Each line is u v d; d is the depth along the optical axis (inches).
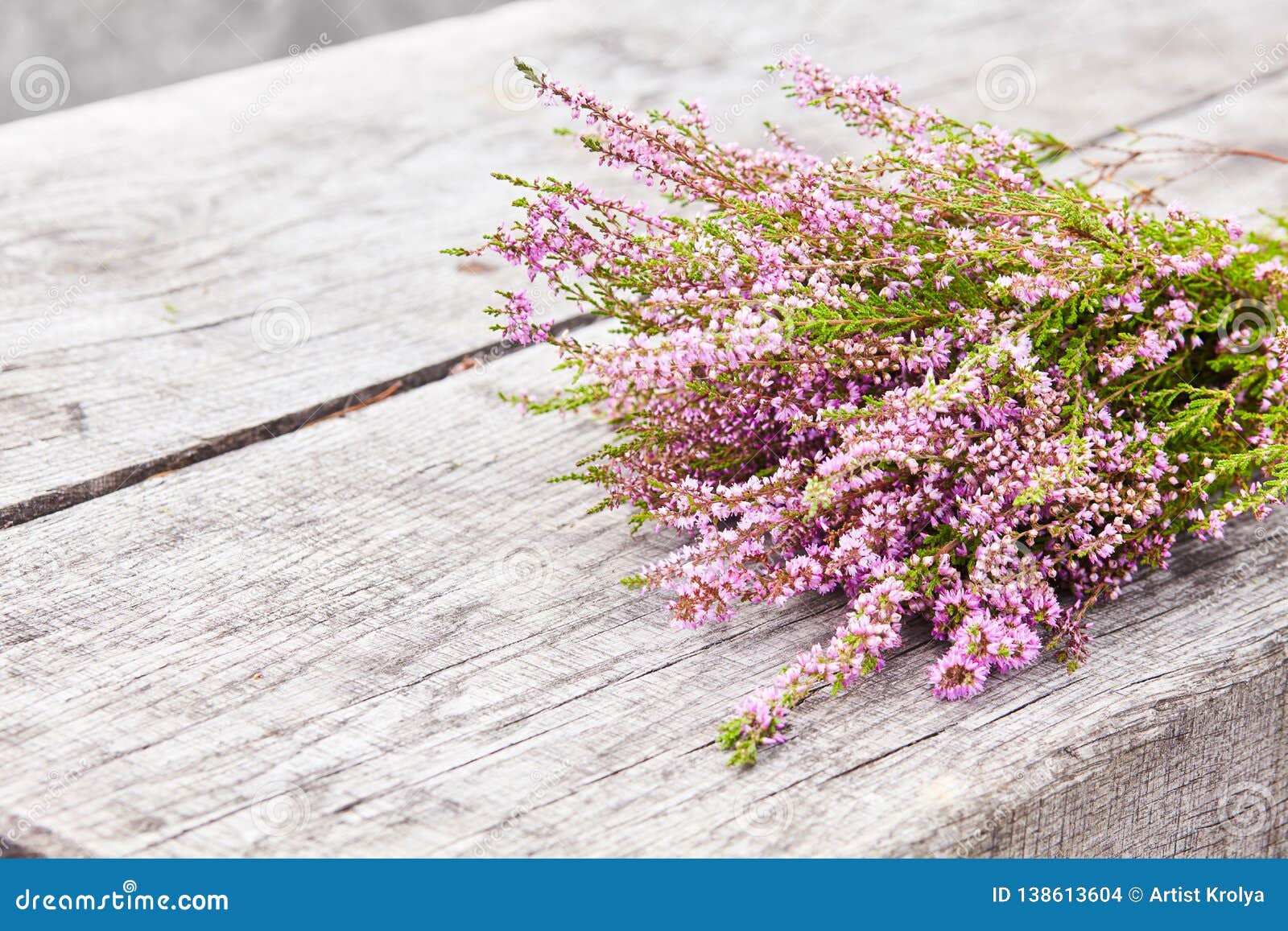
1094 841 46.9
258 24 139.9
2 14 132.7
